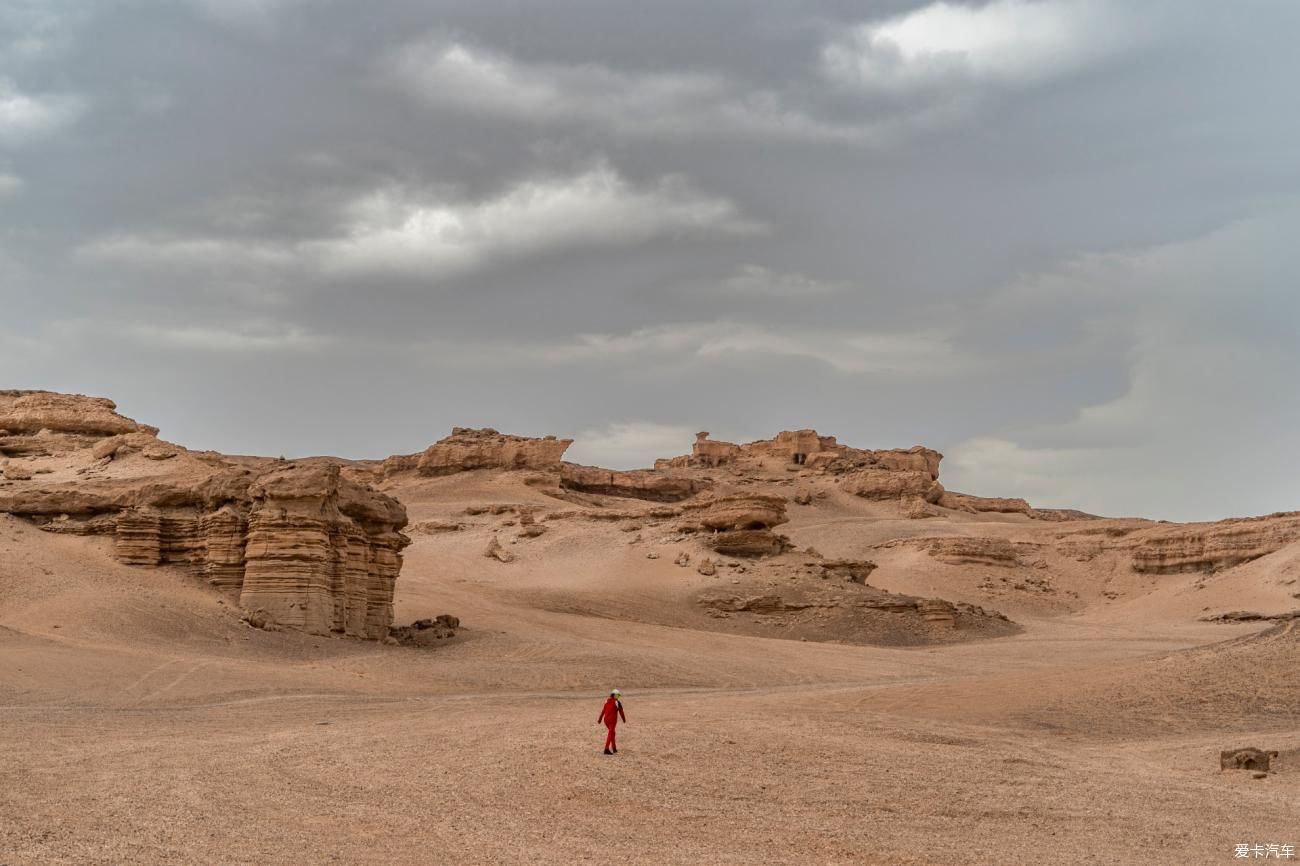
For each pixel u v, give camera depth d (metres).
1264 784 29.91
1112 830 24.08
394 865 19.05
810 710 44.47
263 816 22.22
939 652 90.56
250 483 65.31
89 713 38.53
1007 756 33.62
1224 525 149.00
